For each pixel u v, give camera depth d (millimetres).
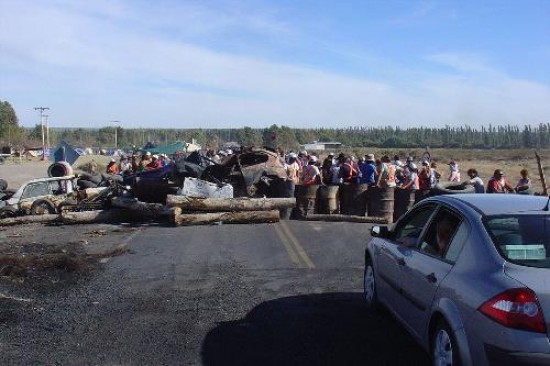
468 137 168000
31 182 16891
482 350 3828
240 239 12328
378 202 15227
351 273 8898
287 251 10828
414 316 5137
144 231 13898
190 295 7691
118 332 6203
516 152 104062
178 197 14984
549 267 3920
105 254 10805
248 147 18391
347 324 6375
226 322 6500
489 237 4297
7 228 15086
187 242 12070
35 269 9398
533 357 3547
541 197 5176
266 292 7789
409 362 5250
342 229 13781
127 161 30688
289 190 15727
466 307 4055
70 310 7066
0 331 6293
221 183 16406
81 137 157375
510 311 3682
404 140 163250
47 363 5348
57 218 15562
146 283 8422
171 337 6016
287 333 6098
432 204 5562
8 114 122250
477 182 14148
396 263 5762
